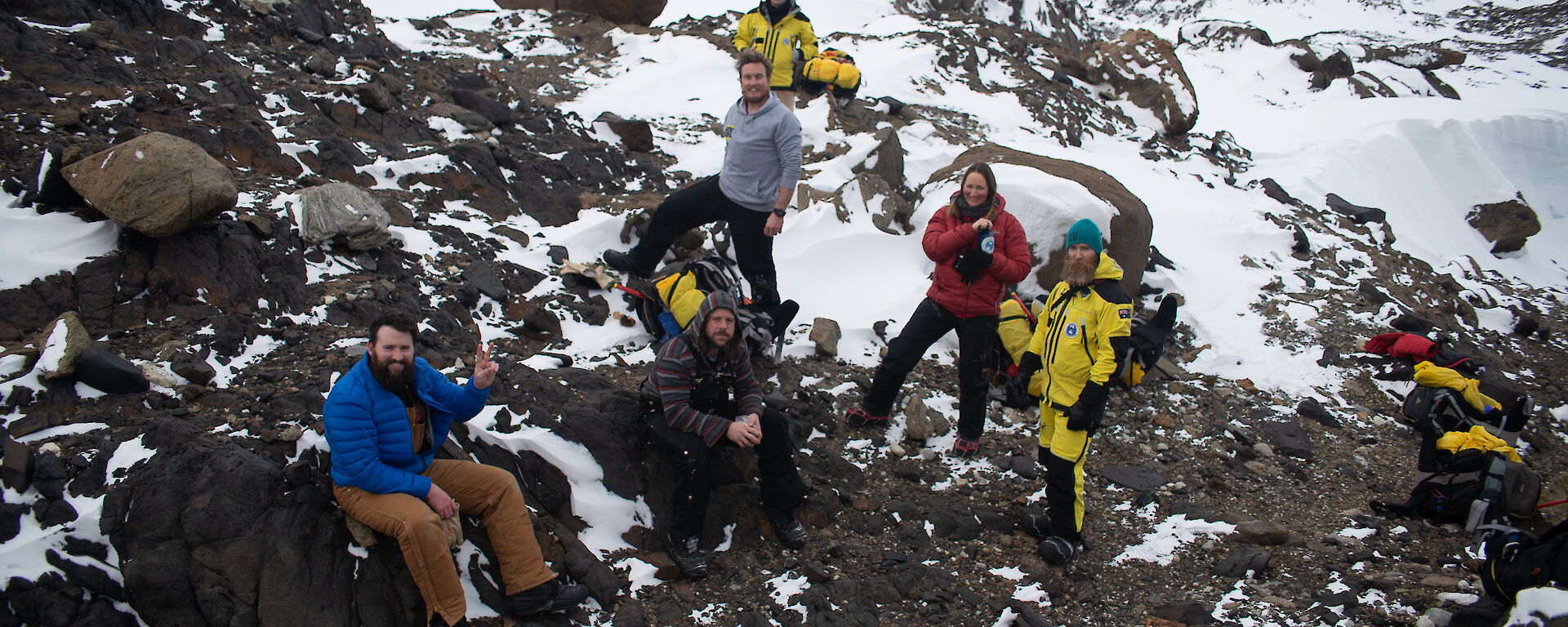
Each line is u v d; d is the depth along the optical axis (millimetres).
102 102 5262
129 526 3088
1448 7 26141
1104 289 3818
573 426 4031
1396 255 8438
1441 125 11430
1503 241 10164
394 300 4699
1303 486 4895
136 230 4148
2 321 3717
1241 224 8195
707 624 3549
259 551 3111
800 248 6535
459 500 3424
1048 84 11531
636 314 5359
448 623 3211
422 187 5941
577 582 3570
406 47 9836
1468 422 4508
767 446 3961
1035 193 6359
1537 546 3395
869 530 4266
